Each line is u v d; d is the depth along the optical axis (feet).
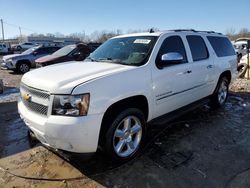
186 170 11.02
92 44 41.91
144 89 11.81
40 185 10.03
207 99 17.99
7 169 11.17
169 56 12.88
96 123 9.87
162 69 12.92
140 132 12.19
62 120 9.42
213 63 17.52
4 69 47.29
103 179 10.40
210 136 14.57
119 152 11.30
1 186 9.98
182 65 14.42
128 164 11.51
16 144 13.79
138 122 12.03
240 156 12.23
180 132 15.14
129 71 11.36
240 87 28.84
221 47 19.21
